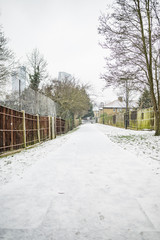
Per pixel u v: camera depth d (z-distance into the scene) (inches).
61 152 264.1
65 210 89.0
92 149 287.3
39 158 230.7
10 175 155.1
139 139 409.1
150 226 74.8
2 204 97.0
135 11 406.3
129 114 984.9
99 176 144.6
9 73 624.4
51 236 68.3
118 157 221.0
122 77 475.8
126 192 111.3
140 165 179.9
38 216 83.5
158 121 438.3
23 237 67.9
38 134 416.2
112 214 84.6
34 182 132.9
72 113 1317.7
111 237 67.4
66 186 123.0
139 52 468.8
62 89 1022.4
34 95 509.4
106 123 2026.3
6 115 261.4
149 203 95.9
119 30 440.5
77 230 72.1
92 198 103.0
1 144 246.5
